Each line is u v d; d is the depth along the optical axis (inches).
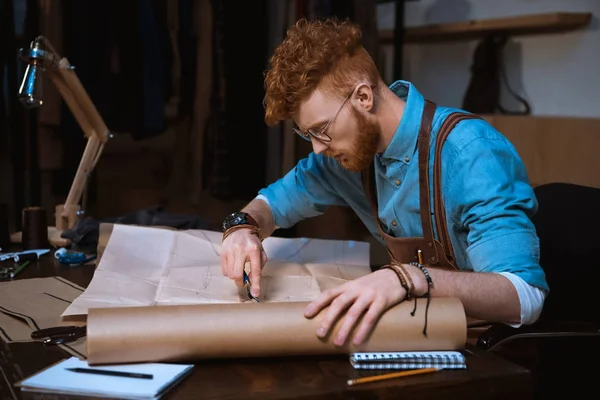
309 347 38.7
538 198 65.1
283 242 64.3
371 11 117.9
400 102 52.2
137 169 120.3
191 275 54.6
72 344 42.1
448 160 50.3
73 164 114.0
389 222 56.4
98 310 38.8
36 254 66.5
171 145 119.7
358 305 39.2
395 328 39.1
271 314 39.0
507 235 45.7
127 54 110.3
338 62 47.2
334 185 63.1
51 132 111.8
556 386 65.2
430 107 52.3
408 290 40.7
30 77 66.1
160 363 38.1
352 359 38.6
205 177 120.4
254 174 121.0
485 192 47.6
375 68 49.8
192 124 118.8
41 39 67.9
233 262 52.2
